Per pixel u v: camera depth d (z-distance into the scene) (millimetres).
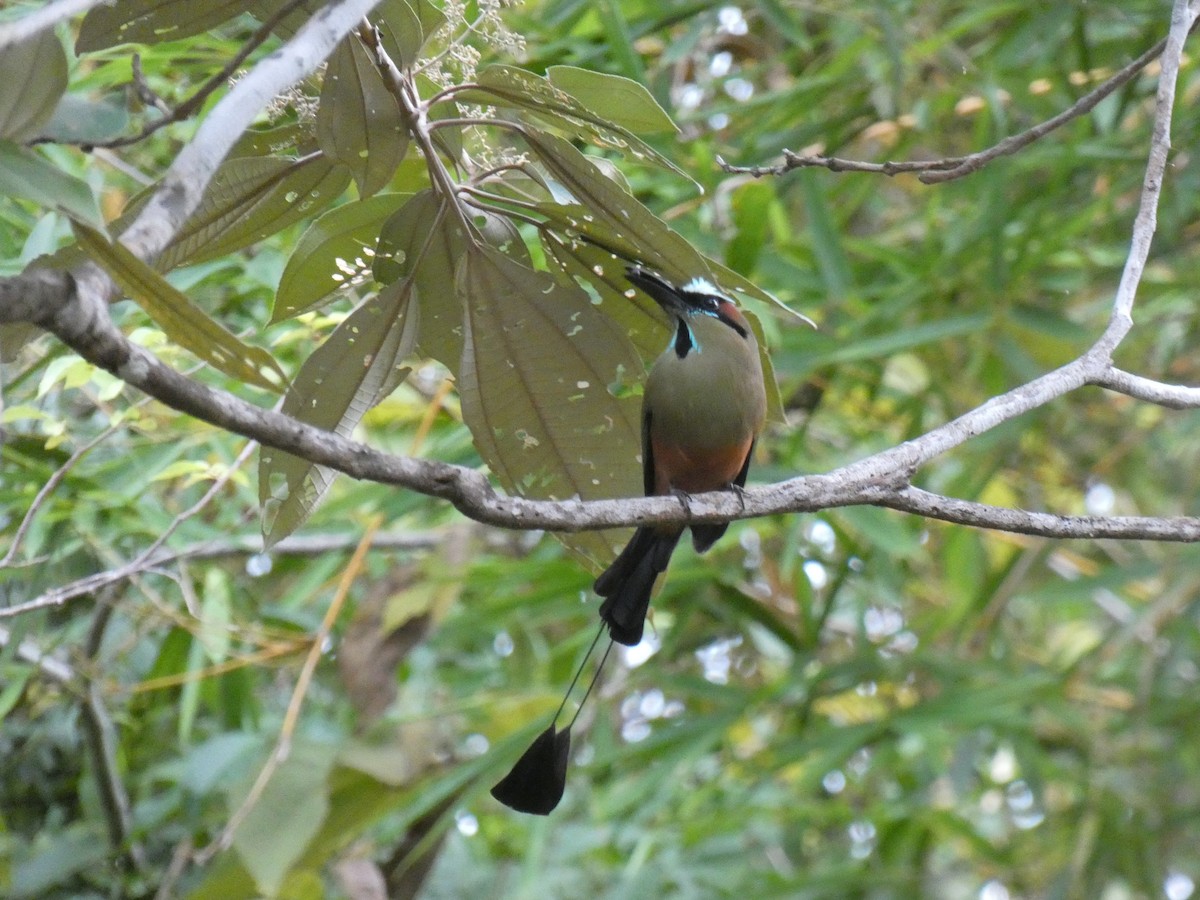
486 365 6480
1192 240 14641
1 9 6324
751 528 12906
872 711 15461
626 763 13117
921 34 13117
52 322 3734
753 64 14820
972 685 12953
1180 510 16031
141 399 8719
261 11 5676
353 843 11250
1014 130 13922
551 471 6824
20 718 10695
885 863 13883
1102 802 13953
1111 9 12461
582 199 6039
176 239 6102
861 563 13531
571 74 5773
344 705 12961
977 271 12812
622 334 6348
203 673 10141
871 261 13953
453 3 5641
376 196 6164
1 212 8617
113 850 10352
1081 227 12375
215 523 11156
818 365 11523
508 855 14039
